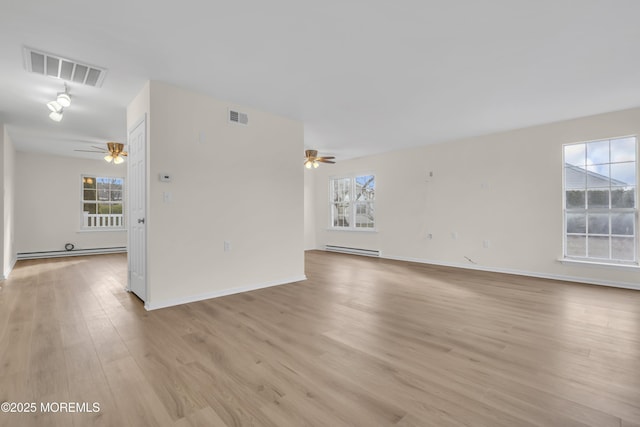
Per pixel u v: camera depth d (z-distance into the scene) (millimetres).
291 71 3082
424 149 6348
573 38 2498
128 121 3924
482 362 2121
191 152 3541
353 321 2926
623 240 4293
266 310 3248
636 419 1521
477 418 1536
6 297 3709
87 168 7441
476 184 5613
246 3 2082
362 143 6176
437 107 4105
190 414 1574
